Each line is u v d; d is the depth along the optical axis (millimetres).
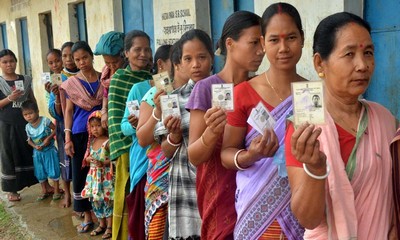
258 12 3789
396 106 3059
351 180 1464
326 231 1497
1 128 5574
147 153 3008
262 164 1861
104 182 4234
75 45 4508
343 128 1515
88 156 4297
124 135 3422
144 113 2900
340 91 1488
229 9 4348
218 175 2146
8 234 4676
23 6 9438
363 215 1456
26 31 9875
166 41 5055
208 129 1955
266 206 1838
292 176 1480
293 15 1854
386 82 3105
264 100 1900
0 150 5648
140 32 3426
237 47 2113
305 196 1395
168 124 2455
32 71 9508
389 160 1488
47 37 8930
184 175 2549
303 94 1394
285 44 1839
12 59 5688
